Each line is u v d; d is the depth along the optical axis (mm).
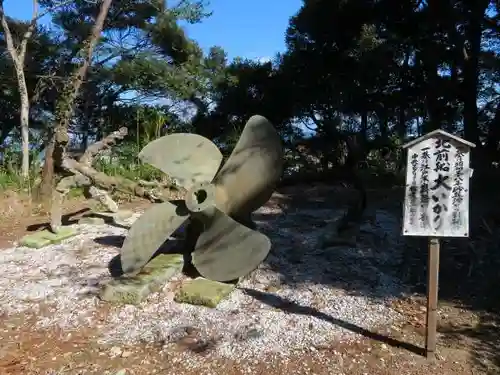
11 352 3814
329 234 6527
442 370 3502
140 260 5031
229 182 5410
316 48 13656
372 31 11695
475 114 11969
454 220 3559
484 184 10141
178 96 15203
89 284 5055
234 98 15047
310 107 14242
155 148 5660
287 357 3678
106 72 14641
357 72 12398
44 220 7812
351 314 4395
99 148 7238
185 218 5223
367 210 8281
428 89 12109
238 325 4180
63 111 8859
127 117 15625
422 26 11797
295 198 10188
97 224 7340
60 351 3824
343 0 12586
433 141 3602
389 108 13453
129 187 6609
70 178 6672
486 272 5422
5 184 9328
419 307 4547
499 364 3586
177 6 13922
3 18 11070
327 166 13953
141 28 15062
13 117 15531
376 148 13734
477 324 4230
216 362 3633
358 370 3500
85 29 14125
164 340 3955
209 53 16594
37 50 14328
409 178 3648
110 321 4297
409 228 3627
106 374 3498
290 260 5805
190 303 4598
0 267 5594
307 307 4547
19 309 4539
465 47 12516
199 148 5770
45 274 5363
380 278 5250
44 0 13180
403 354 3719
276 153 5312
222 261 4953
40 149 12914
